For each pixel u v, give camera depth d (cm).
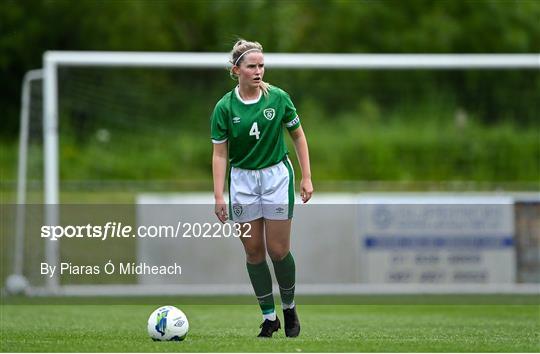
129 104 7981
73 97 7394
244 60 2444
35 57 9956
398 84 9700
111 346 2400
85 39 10131
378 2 10938
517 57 5981
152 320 2541
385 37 10750
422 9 10919
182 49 10344
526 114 9531
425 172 8456
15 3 9988
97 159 7938
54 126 5653
